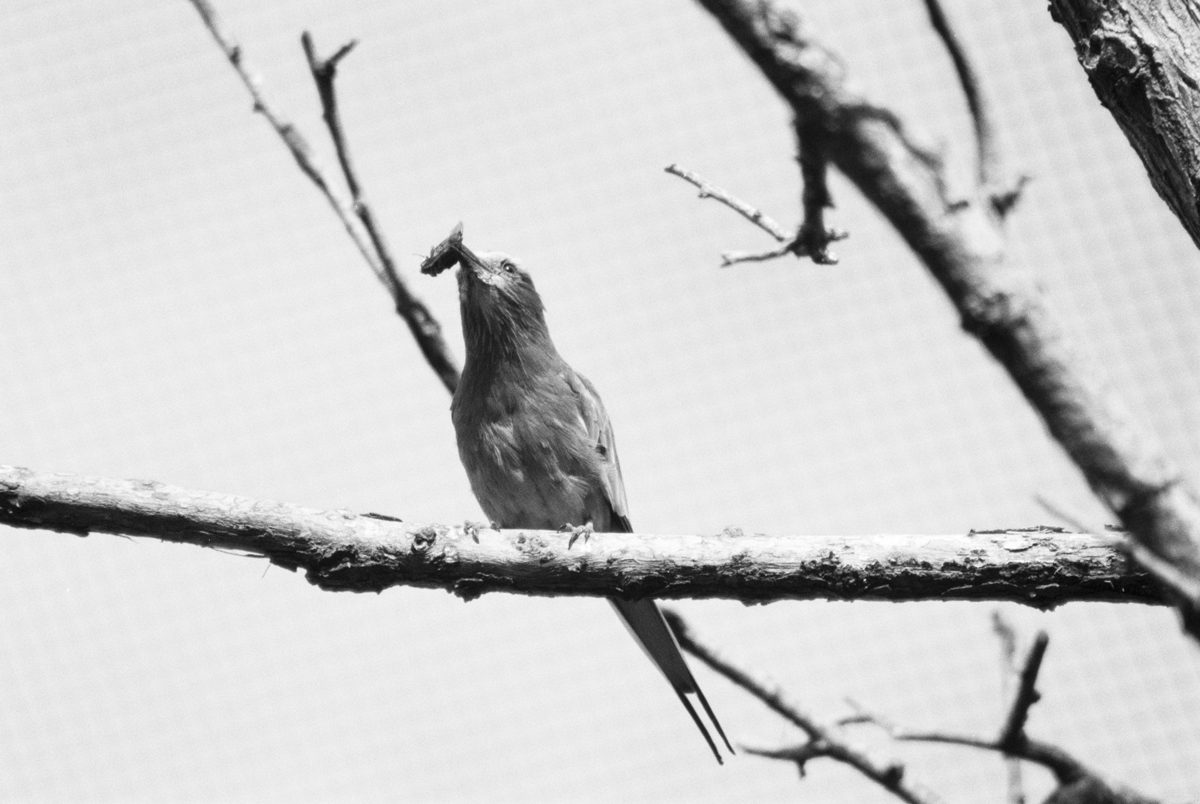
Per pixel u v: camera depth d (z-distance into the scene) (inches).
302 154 469.1
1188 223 248.2
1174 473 169.5
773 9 177.5
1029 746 417.4
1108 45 255.0
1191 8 251.3
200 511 351.6
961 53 216.7
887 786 424.8
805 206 327.9
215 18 467.5
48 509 345.7
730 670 442.3
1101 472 170.4
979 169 215.9
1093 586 333.1
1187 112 245.9
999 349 171.3
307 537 356.5
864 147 173.5
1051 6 270.1
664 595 362.3
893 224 175.5
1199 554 168.2
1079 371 169.0
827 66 176.4
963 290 170.7
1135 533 171.5
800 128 176.9
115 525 349.7
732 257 337.4
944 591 342.3
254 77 467.8
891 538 348.2
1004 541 340.2
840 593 349.7
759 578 352.8
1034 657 389.7
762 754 434.0
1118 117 258.1
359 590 365.1
